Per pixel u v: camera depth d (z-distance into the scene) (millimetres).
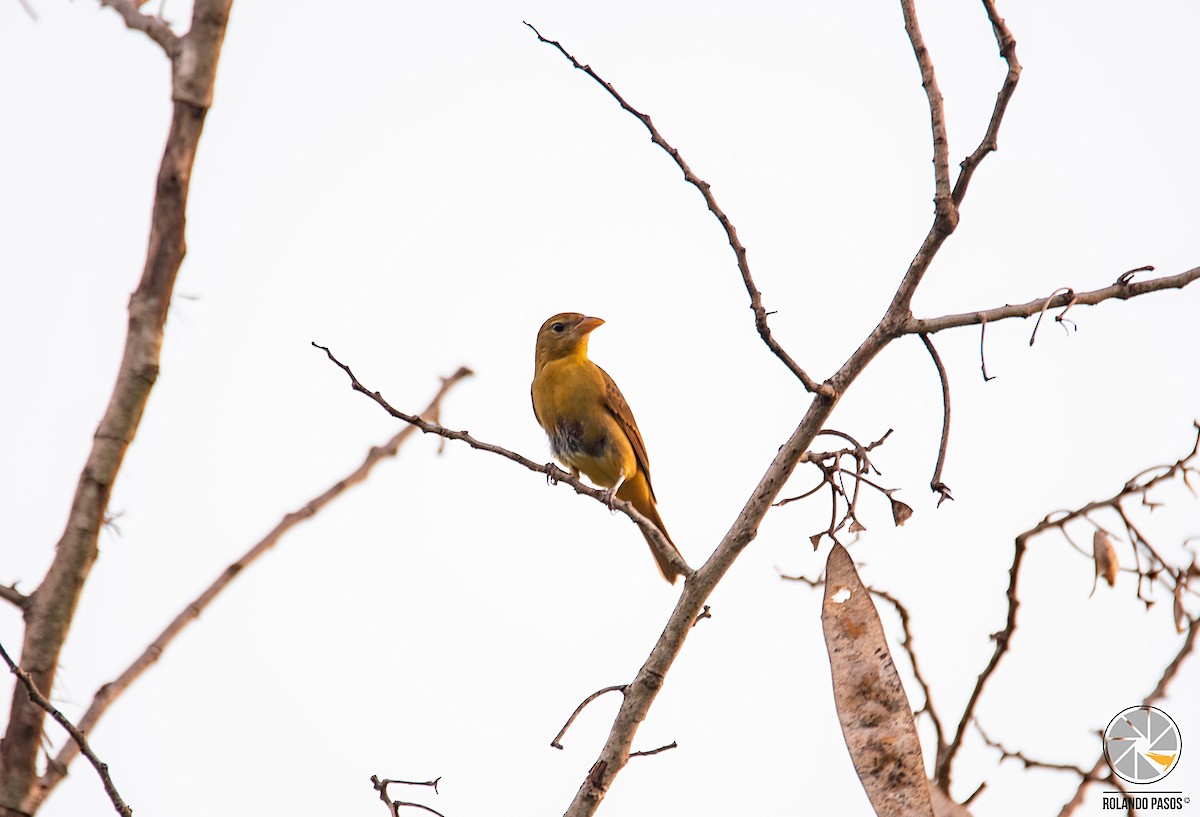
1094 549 7312
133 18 8445
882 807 7684
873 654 8156
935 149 8008
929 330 8250
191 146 8242
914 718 7836
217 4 8320
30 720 7852
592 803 8312
